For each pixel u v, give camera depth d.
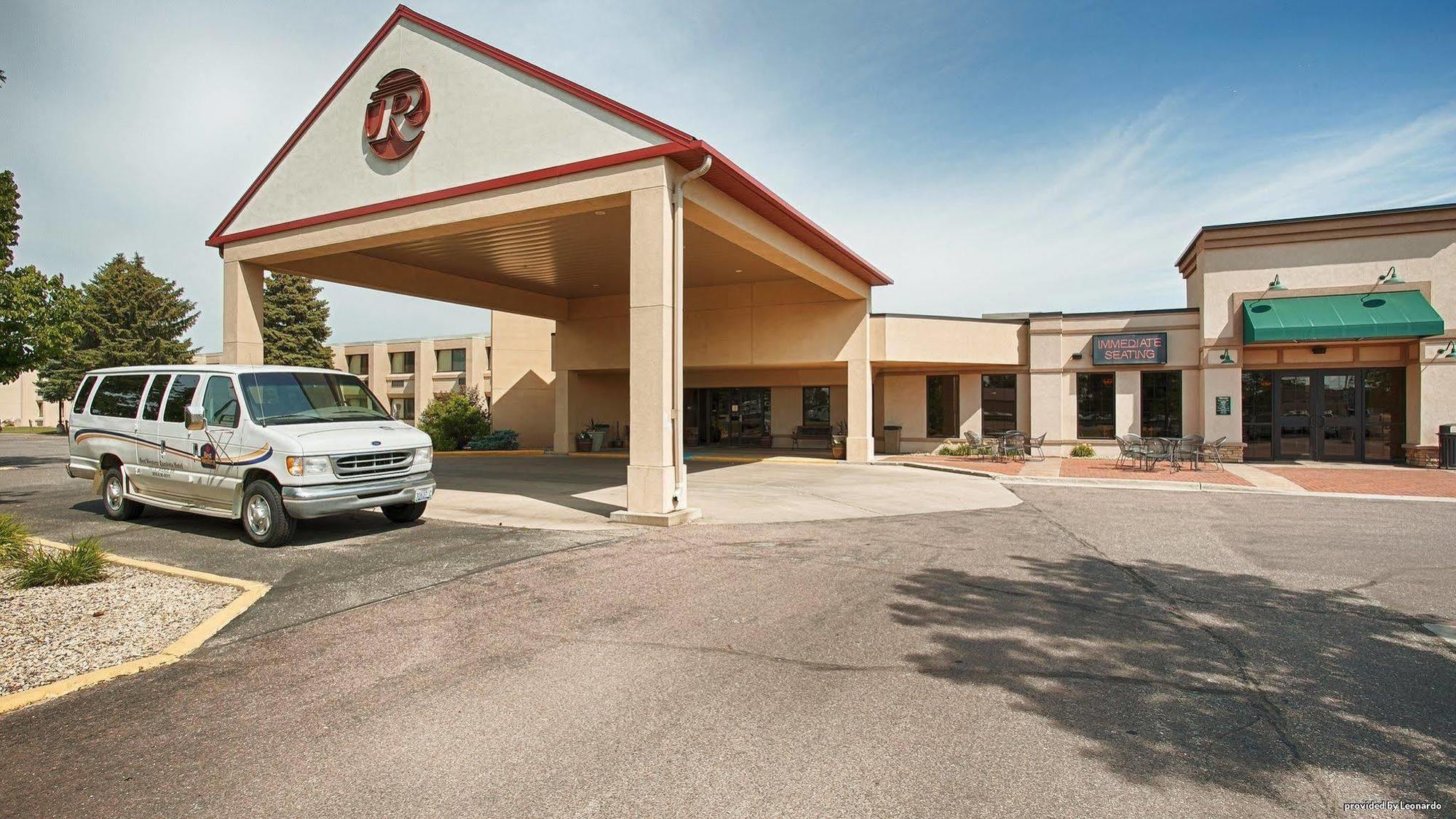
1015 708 4.21
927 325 21.83
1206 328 20.06
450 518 10.67
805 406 26.44
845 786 3.36
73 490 14.59
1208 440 20.02
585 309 24.92
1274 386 20.16
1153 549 8.74
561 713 4.16
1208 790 3.34
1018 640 5.38
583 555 8.17
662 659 4.99
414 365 44.56
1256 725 4.00
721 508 12.02
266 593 6.58
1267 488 14.62
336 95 13.68
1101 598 6.54
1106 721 4.05
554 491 13.90
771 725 4.00
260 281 15.39
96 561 7.14
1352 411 19.56
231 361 14.88
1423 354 18.27
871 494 14.12
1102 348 21.72
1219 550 8.71
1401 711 4.20
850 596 6.53
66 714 4.20
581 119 11.19
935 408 24.44
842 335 21.17
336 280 17.17
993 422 23.64
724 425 28.06
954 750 3.71
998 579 7.21
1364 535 9.70
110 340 47.03
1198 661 4.97
